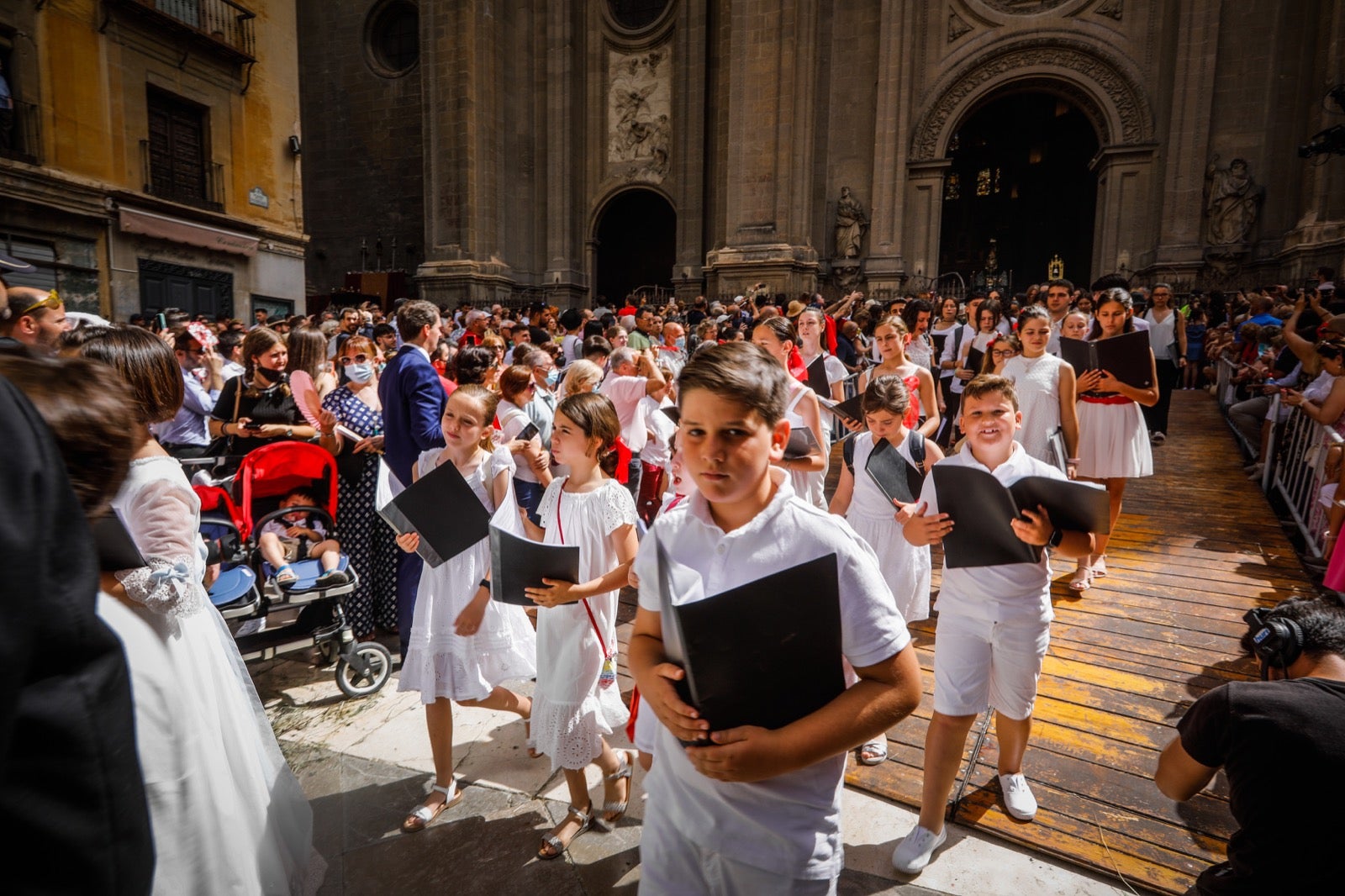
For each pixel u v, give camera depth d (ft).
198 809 5.08
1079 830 8.46
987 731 10.39
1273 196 56.80
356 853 8.31
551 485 8.70
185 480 5.66
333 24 84.23
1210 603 14.28
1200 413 33.12
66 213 40.19
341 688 11.84
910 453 10.36
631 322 33.91
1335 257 51.31
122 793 3.29
